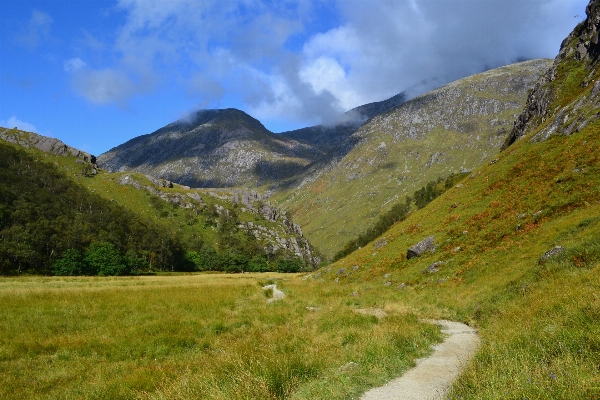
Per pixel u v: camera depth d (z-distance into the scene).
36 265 113.25
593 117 40.09
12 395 10.48
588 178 30.50
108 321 19.95
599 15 64.25
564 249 19.72
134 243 156.38
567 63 69.00
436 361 10.98
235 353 11.66
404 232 50.31
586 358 7.30
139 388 10.09
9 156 185.25
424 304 23.55
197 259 167.50
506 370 7.57
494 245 30.73
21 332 17.14
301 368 9.95
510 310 15.52
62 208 157.88
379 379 9.32
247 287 36.19
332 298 29.50
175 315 21.52
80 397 10.04
